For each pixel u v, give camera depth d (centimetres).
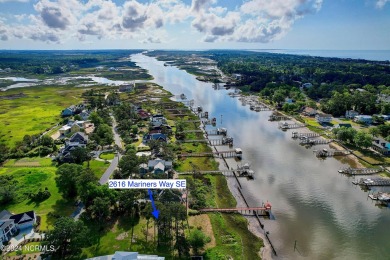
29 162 11850
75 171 9031
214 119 17700
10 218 7575
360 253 7044
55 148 13075
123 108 18012
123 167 10031
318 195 9619
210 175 10975
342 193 9731
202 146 13838
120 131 15388
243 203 9131
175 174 10794
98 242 7075
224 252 6931
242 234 7688
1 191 8762
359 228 7956
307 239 7525
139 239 7206
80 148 11600
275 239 7525
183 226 7812
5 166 11475
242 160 12369
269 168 11612
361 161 12081
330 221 8250
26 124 16962
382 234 7712
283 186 10200
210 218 8244
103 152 12675
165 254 6738
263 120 18588
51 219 7950
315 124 17225
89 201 8338
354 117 17838
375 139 13338
